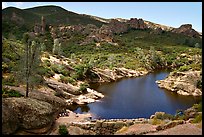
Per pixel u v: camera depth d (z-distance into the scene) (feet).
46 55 262.26
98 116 139.13
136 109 157.58
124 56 402.72
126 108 159.02
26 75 121.90
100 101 174.40
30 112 87.20
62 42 504.02
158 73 336.49
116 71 300.20
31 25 607.37
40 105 93.45
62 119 113.60
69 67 245.24
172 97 196.44
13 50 198.18
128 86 238.48
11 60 175.52
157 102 178.09
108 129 97.50
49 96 137.39
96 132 96.07
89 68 255.91
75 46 474.08
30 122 85.46
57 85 172.24
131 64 354.95
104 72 279.49
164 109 159.84
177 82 223.92
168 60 401.08
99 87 227.40
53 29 560.61
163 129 82.89
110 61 349.00
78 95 176.14
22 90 131.44
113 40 538.06
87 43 501.15
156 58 387.34
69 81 202.69
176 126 81.61
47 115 91.50
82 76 242.99
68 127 94.27
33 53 123.65
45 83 164.14
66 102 150.41
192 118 95.45
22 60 123.24
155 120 99.91
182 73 231.30
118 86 237.25
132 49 476.95
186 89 212.43
